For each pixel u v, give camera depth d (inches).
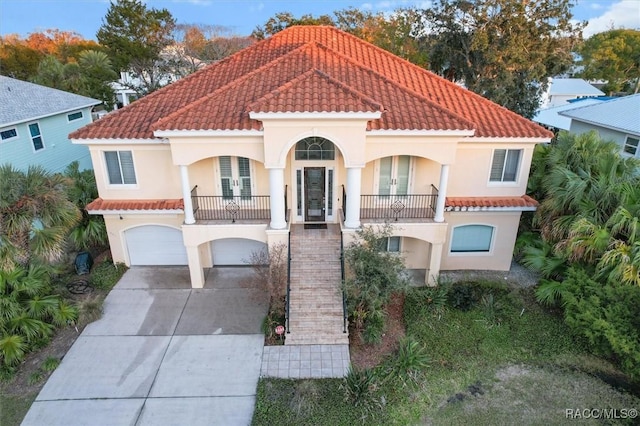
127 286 711.7
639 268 518.3
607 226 564.4
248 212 703.7
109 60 1737.2
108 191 690.8
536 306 651.5
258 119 562.6
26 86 1071.0
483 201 695.1
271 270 634.8
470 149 672.4
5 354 510.6
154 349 569.6
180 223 717.3
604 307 535.2
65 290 681.0
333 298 622.2
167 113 668.1
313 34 850.8
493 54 1342.3
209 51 2271.2
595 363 544.4
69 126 1085.1
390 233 634.8
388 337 590.6
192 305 664.4
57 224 574.2
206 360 550.6
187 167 643.5
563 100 2148.1
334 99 569.6
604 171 629.6
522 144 668.7
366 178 697.0
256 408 473.7
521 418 469.1
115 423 458.3
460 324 610.5
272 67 700.0
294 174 696.4
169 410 475.2
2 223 518.9
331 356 555.8
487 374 529.0
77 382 512.7
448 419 466.6
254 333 601.9
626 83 2682.1
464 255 749.9
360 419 460.4
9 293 552.4
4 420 460.1
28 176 561.0
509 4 1326.3
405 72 764.0
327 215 728.3
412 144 613.3
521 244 731.4
